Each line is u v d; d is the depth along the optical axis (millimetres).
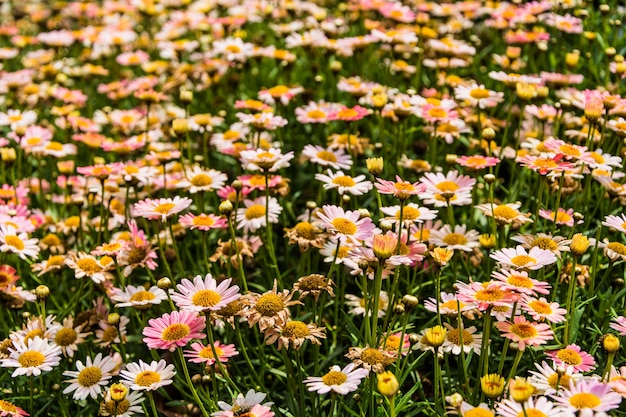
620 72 1344
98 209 1382
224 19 1657
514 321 1043
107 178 1242
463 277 1180
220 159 1426
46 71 1611
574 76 1415
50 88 1543
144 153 1440
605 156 1198
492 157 1244
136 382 1034
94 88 1805
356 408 1075
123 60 1670
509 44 1552
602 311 1136
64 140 1536
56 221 1354
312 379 1020
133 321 1202
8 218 1203
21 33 2219
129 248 1176
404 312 1066
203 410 1030
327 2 1887
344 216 1074
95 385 1077
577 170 1159
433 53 1518
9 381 1161
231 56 1490
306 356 1181
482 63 1657
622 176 1219
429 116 1286
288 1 1746
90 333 1151
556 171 1134
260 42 1644
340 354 1156
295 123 1454
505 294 1011
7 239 1182
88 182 1354
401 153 1349
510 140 1410
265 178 1178
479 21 1880
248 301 1042
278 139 1428
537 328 1025
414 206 1130
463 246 1144
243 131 1367
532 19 1534
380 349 1057
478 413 967
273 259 1169
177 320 1049
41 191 1367
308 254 1196
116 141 1486
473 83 1376
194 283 1047
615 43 1485
